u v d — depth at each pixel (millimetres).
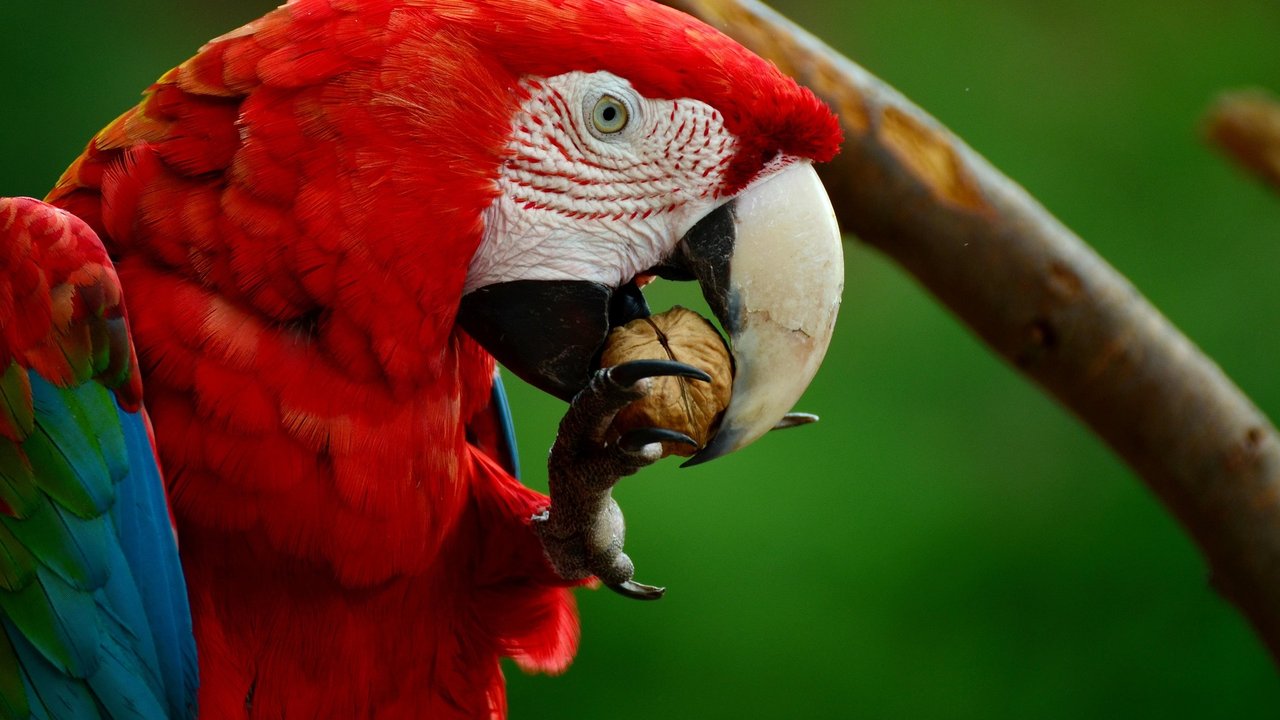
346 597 4559
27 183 12859
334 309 4215
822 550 10859
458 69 4305
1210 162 13453
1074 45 14125
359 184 4191
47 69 13312
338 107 4199
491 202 4402
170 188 4234
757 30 5242
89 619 4309
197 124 4242
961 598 10797
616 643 10219
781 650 10352
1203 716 10500
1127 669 10594
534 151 4426
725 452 4566
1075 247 5312
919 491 11328
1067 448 11578
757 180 4566
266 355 4207
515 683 10086
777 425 4777
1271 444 5379
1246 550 5441
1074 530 11195
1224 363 12562
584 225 4512
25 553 4328
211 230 4191
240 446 4238
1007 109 13891
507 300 4574
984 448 11688
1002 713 10453
